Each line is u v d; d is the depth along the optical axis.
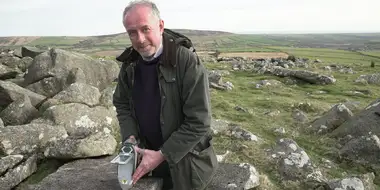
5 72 4.18
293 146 2.47
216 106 3.91
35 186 1.66
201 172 1.26
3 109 3.01
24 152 2.24
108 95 3.28
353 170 2.35
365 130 2.76
